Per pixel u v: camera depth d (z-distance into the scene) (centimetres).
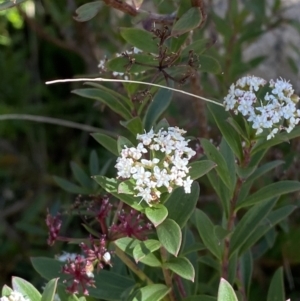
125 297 54
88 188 65
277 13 80
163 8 76
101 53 92
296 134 51
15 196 94
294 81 90
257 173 54
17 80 99
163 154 49
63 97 105
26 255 81
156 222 47
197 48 56
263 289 73
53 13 87
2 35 102
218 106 53
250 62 78
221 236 52
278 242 72
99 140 55
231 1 75
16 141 100
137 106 62
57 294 54
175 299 55
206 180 72
